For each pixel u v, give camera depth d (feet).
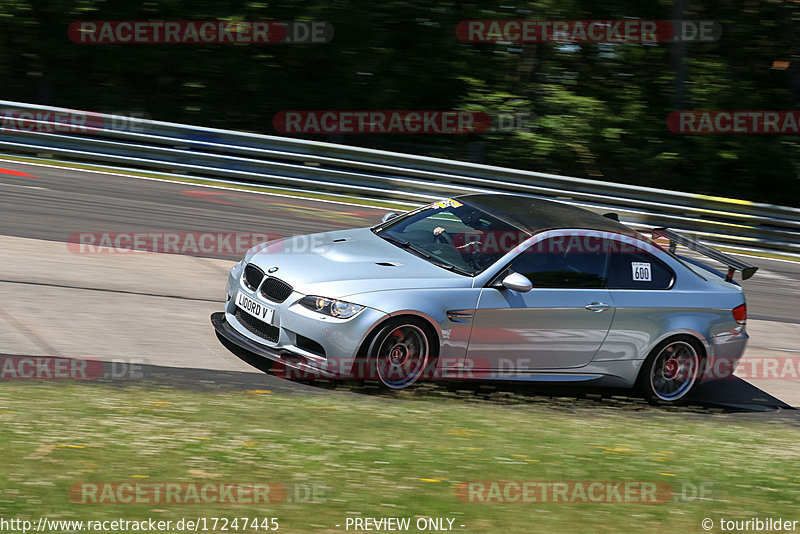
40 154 110.83
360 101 160.45
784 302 93.15
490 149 158.71
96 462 34.73
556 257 55.21
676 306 58.08
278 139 114.83
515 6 157.69
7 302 57.93
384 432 43.16
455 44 157.38
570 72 161.38
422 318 50.39
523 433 46.26
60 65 158.30
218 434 39.78
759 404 62.75
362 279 50.62
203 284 70.59
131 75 159.94
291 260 53.26
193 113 160.25
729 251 116.67
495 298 52.24
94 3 150.71
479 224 56.80
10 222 80.64
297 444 39.68
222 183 112.27
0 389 42.65
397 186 116.16
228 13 152.25
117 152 112.27
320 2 152.97
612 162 159.94
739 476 43.37
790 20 160.66
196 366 51.37
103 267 70.79
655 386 58.80
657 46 160.56
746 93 160.97
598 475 40.52
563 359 55.31
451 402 51.29
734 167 163.12
